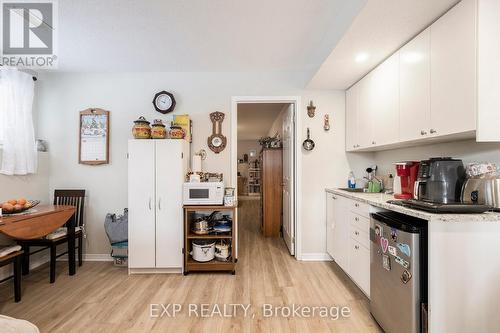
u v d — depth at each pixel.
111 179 3.15
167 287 2.43
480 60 1.36
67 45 2.46
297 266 2.94
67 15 1.98
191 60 2.83
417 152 2.40
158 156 2.72
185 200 2.72
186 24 2.12
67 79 3.16
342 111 3.17
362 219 2.15
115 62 2.87
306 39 2.38
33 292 2.33
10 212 2.17
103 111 3.12
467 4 1.41
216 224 2.89
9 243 2.58
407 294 1.47
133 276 2.68
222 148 3.12
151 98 3.15
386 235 1.68
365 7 1.54
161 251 2.72
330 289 2.38
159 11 1.94
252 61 2.87
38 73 3.14
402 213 1.68
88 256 3.16
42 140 3.12
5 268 2.58
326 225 3.15
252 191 10.43
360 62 2.35
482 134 1.36
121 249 2.91
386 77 2.25
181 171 2.73
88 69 3.06
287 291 2.34
